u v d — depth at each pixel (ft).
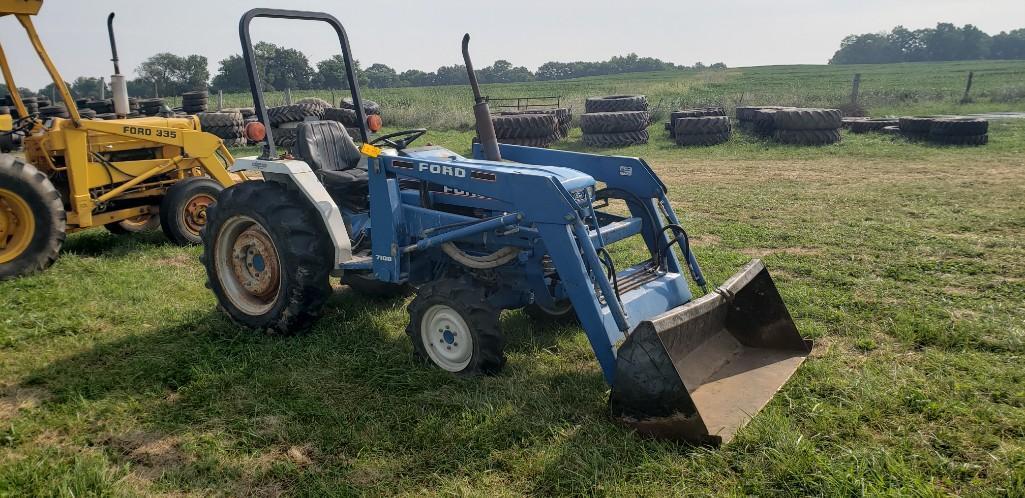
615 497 8.84
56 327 14.94
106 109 59.06
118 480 9.48
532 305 14.98
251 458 10.10
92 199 21.56
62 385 12.32
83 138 21.04
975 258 19.44
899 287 16.99
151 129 22.82
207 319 15.62
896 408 10.83
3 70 21.50
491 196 12.26
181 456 10.22
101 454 10.08
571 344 13.87
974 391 11.27
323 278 14.39
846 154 44.70
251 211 14.39
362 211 16.14
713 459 9.52
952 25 407.03
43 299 16.80
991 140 47.57
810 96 80.84
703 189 32.99
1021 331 13.62
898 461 9.31
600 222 14.71
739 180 35.81
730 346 12.71
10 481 9.30
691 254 13.97
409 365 13.01
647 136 55.83
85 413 11.37
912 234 22.36
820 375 11.98
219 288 15.34
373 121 17.16
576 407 11.19
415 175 13.24
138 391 12.17
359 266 14.30
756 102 78.43
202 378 12.48
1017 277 17.57
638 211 14.35
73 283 18.15
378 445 10.28
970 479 9.05
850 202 28.32
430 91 155.02
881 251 20.45
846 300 16.01
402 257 13.80
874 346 13.50
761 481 9.04
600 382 12.00
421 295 12.84
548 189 11.50
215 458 9.93
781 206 28.02
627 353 10.00
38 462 9.82
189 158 24.02
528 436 10.42
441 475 9.59
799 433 10.04
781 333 12.47
